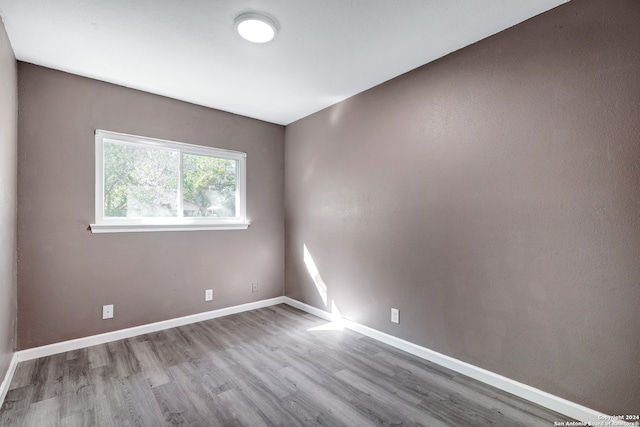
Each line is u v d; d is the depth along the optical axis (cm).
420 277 251
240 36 209
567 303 177
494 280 207
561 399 179
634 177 156
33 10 180
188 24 196
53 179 253
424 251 248
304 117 376
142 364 237
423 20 192
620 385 160
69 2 173
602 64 165
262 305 386
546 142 184
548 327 184
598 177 167
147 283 299
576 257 174
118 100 283
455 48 225
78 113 264
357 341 282
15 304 232
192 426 169
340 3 176
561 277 179
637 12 155
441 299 237
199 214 338
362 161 301
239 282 366
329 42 217
